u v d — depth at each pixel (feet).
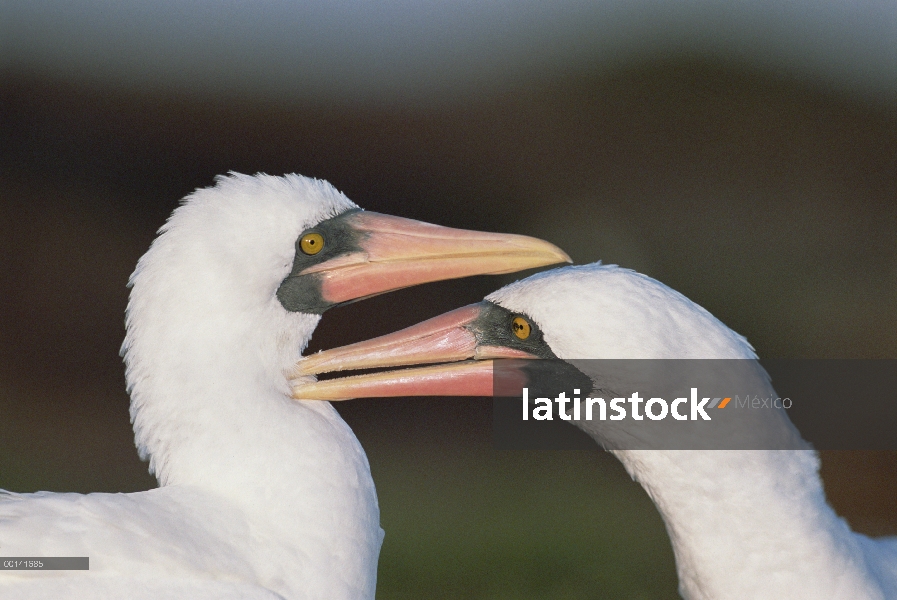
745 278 67.56
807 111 85.40
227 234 19.86
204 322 19.69
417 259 21.30
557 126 90.27
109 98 90.89
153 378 19.74
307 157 91.15
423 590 37.32
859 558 18.24
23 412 58.13
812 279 66.90
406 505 47.62
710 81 89.30
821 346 60.34
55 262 71.87
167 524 18.43
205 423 19.58
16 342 65.21
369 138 93.45
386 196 87.92
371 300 68.39
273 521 19.22
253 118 94.48
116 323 68.08
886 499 49.55
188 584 17.84
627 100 89.92
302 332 21.31
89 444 55.06
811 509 18.02
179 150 89.25
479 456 55.47
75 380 62.80
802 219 72.95
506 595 36.68
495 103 95.25
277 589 18.74
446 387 20.72
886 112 85.30
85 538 17.69
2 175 79.36
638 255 71.61
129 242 75.87
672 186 78.59
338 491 19.72
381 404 62.39
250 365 20.07
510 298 20.38
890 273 66.49
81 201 79.46
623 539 43.16
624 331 18.33
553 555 40.83
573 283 19.26
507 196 85.05
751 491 17.98
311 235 20.94
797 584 17.80
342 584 19.33
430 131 93.45
